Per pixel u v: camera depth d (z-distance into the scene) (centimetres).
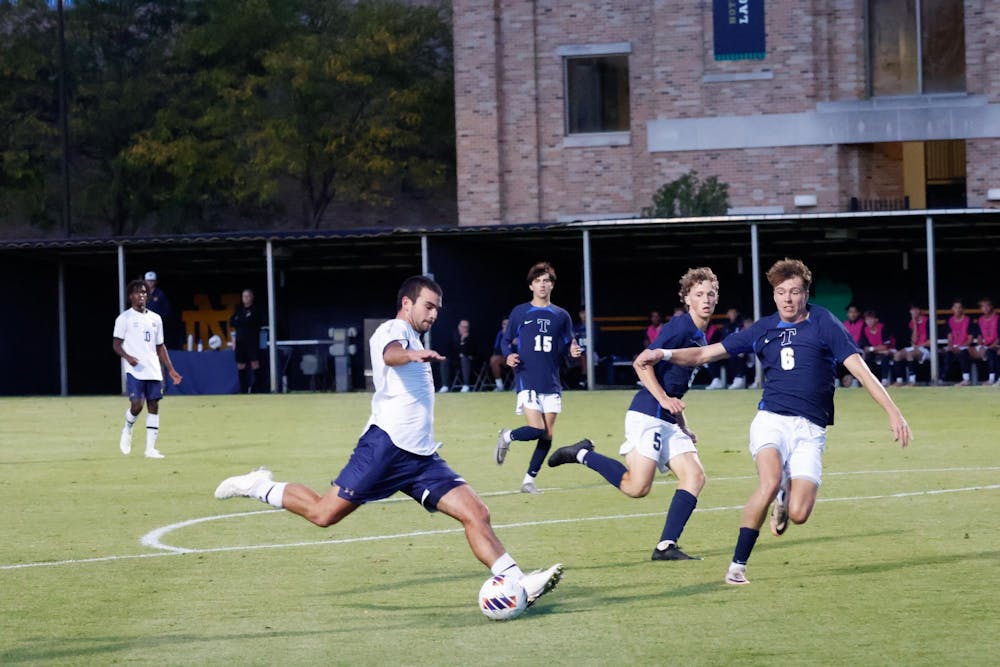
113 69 14100
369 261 9275
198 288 9562
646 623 1875
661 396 2370
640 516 2973
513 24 10350
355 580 2278
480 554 1953
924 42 9531
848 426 5078
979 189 9469
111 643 1828
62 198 13538
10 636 1881
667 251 8875
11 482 3841
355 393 8100
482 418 5900
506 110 10394
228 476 3938
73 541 2764
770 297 8900
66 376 8844
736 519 2894
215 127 13412
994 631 1775
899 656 1650
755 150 9738
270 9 13688
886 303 8656
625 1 10156
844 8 9612
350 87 13388
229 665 1692
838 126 9588
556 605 2023
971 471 3631
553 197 10319
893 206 9738
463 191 10412
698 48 9812
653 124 9919
